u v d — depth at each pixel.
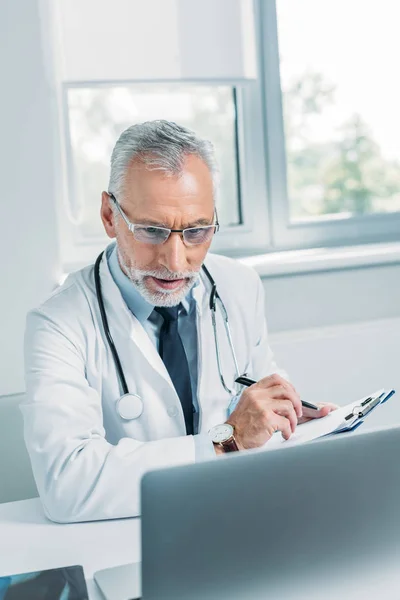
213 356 1.60
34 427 1.32
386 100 2.56
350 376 2.20
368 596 0.83
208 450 1.29
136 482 1.24
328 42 2.47
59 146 2.20
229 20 2.23
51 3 2.10
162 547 0.77
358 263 2.30
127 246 1.43
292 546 0.81
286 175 2.47
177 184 1.38
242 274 1.79
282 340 2.15
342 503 0.82
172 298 1.45
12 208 2.04
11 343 2.06
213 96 2.36
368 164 2.57
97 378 1.46
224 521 0.78
